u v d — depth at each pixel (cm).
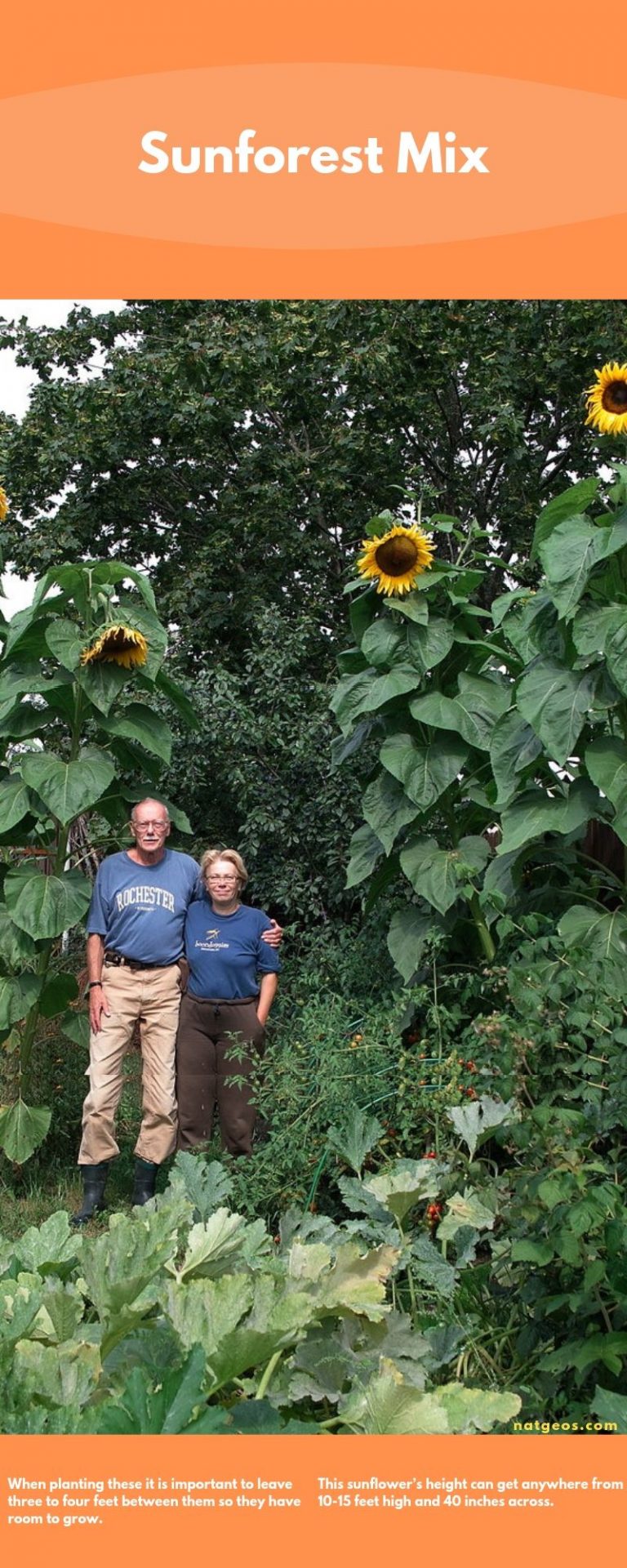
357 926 682
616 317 1025
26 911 539
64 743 875
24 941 554
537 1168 293
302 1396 220
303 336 1104
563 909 539
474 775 573
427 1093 417
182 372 1119
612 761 468
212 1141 536
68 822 541
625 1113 301
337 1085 445
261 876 716
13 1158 552
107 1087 536
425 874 534
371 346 1073
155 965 543
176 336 1231
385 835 545
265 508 1217
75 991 571
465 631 575
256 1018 532
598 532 461
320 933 673
